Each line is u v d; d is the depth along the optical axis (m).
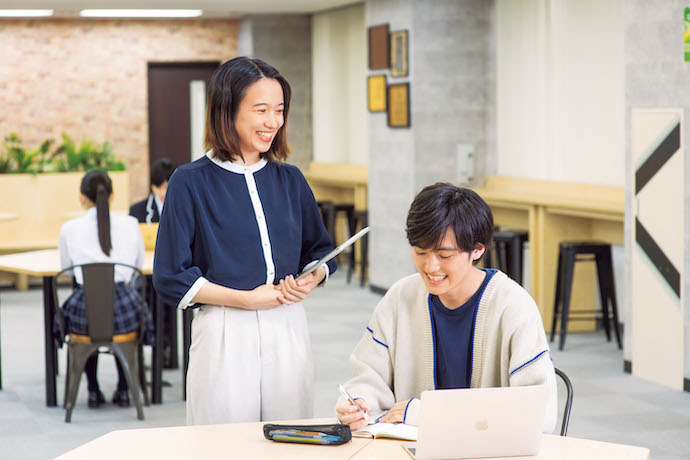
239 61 2.55
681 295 5.28
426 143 8.03
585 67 6.91
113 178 9.98
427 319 2.40
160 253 2.58
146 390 5.09
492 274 2.38
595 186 6.77
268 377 2.63
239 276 2.59
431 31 7.95
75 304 4.81
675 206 5.30
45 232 8.91
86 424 4.74
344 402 2.28
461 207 2.19
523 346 2.26
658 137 5.39
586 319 6.65
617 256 7.88
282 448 2.08
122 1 9.41
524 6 7.54
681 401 5.06
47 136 11.12
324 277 2.72
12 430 4.65
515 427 1.97
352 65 10.28
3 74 10.91
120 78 11.32
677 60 5.23
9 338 6.95
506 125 7.89
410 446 2.08
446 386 2.39
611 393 5.23
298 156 11.39
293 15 11.22
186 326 5.16
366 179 9.72
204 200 2.57
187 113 11.69
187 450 2.06
